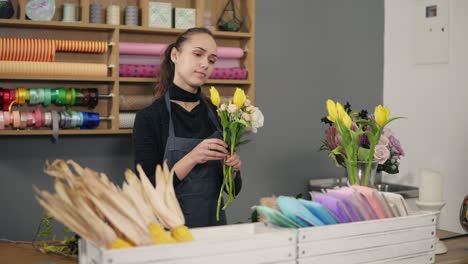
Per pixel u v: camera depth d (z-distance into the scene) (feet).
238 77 12.35
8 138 10.91
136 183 5.10
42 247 8.91
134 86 11.89
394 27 14.14
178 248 4.54
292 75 13.44
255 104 13.06
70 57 11.34
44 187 11.20
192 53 9.48
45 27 10.91
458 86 12.59
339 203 5.53
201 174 9.47
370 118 9.30
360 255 5.42
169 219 5.09
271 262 4.94
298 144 13.61
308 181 13.75
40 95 10.58
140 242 4.65
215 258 4.69
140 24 11.64
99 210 4.84
